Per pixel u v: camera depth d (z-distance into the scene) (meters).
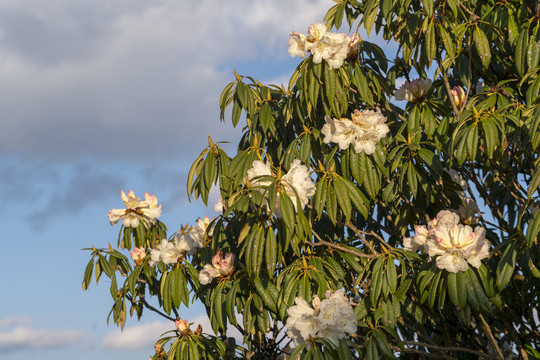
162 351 4.23
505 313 4.37
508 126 3.64
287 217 3.10
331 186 3.50
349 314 3.21
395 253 3.56
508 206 4.77
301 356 3.13
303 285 3.45
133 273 4.62
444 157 4.02
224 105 4.32
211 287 3.97
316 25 3.74
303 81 3.83
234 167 3.91
